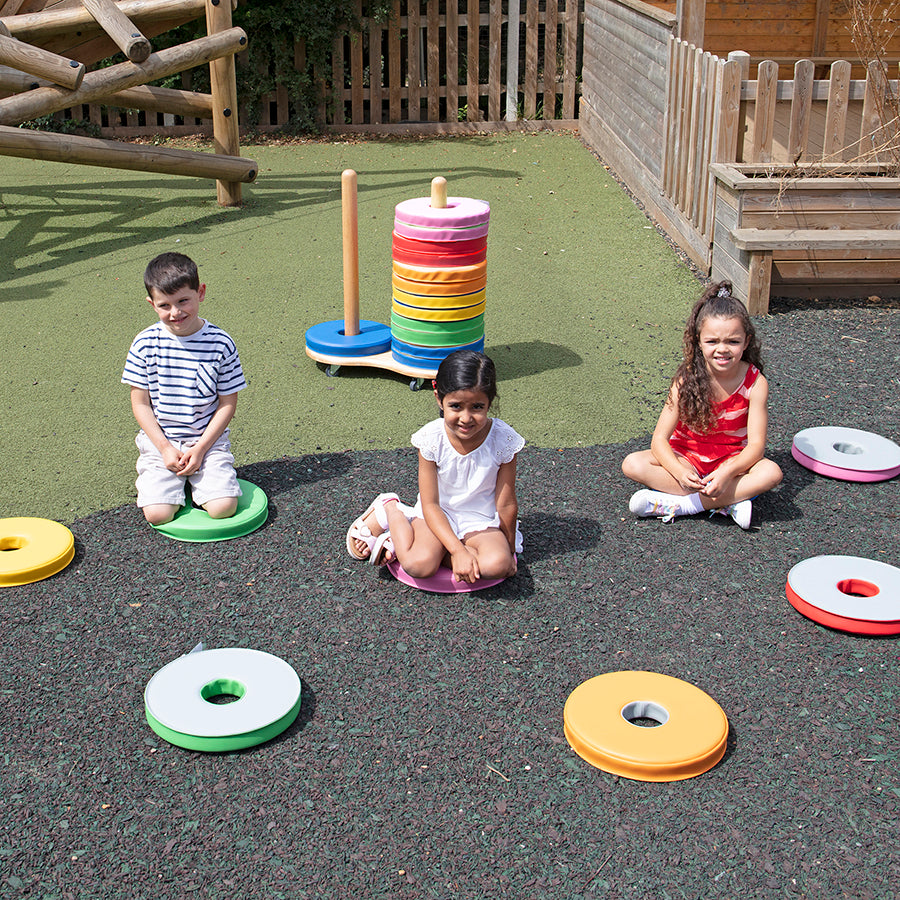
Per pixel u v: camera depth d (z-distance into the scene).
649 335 6.05
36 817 2.66
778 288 6.57
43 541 3.81
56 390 5.32
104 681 3.17
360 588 3.64
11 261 7.42
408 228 5.00
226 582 3.67
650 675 3.10
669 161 7.88
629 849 2.56
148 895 2.44
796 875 2.49
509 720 3.00
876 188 6.14
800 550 3.90
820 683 3.16
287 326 6.21
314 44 11.41
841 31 10.98
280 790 2.74
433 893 2.44
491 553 3.54
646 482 4.22
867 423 4.91
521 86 12.70
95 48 8.62
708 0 10.90
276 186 9.49
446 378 3.34
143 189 9.33
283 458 4.59
